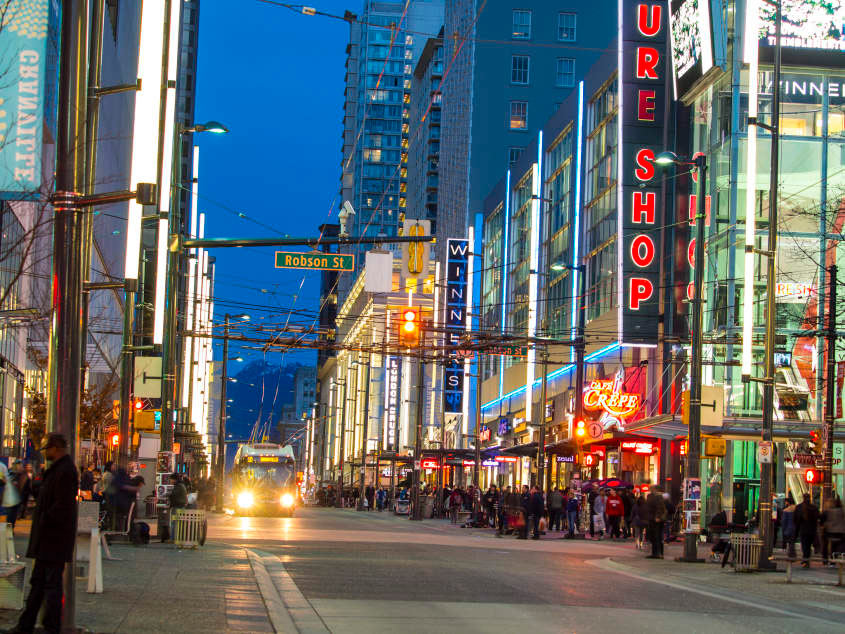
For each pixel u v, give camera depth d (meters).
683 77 48.94
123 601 14.43
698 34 46.91
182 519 25.03
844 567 24.05
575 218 63.66
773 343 27.14
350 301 172.88
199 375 107.75
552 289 69.62
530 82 101.25
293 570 21.39
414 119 163.75
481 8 93.88
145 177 16.41
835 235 44.06
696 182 49.38
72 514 10.84
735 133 45.84
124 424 29.39
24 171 19.05
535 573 22.92
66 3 11.37
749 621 16.11
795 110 46.28
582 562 27.67
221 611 13.86
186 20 136.62
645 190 51.34
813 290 44.94
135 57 69.56
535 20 101.62
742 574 25.22
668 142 50.94
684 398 39.12
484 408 88.88
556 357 66.00
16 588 12.48
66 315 11.18
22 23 19.38
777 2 27.73
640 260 51.00
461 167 104.00
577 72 101.94
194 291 85.75
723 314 46.03
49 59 20.12
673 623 15.37
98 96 12.31
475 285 92.31
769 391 26.94
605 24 102.06
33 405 40.44
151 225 41.06
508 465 76.81
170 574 18.44
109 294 56.78
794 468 43.56
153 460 42.59
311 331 42.06
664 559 29.69
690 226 49.34
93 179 12.09
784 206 45.66
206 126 31.67
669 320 49.62
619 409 49.31
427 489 77.62
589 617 15.64
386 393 121.62
